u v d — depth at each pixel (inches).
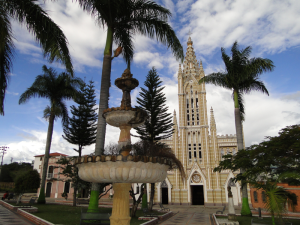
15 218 625.3
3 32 373.1
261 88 946.7
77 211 776.9
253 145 665.0
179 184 1699.1
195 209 1327.5
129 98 319.6
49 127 1085.8
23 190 1184.2
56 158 1824.6
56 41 427.8
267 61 847.7
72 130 1114.1
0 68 413.4
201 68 1959.9
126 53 652.1
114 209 273.7
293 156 549.6
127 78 311.9
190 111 1882.4
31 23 425.1
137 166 240.1
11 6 415.2
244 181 634.8
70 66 455.8
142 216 754.8
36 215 648.4
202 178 1670.8
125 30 626.2
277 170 602.9
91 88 1194.6
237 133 885.8
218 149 1724.9
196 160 1721.2
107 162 236.7
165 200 1765.5
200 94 1891.0
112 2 537.0
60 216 634.8
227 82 912.3
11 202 1077.1
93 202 511.8
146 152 534.0
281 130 596.7
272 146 582.6
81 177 263.3
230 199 677.9
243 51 908.0
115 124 313.9
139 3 576.1
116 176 240.4
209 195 1610.5
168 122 1053.8
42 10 428.5
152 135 1040.2
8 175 2491.4
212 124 1779.0
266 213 996.6
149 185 1736.0
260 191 1316.4
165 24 585.0
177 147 1788.9
